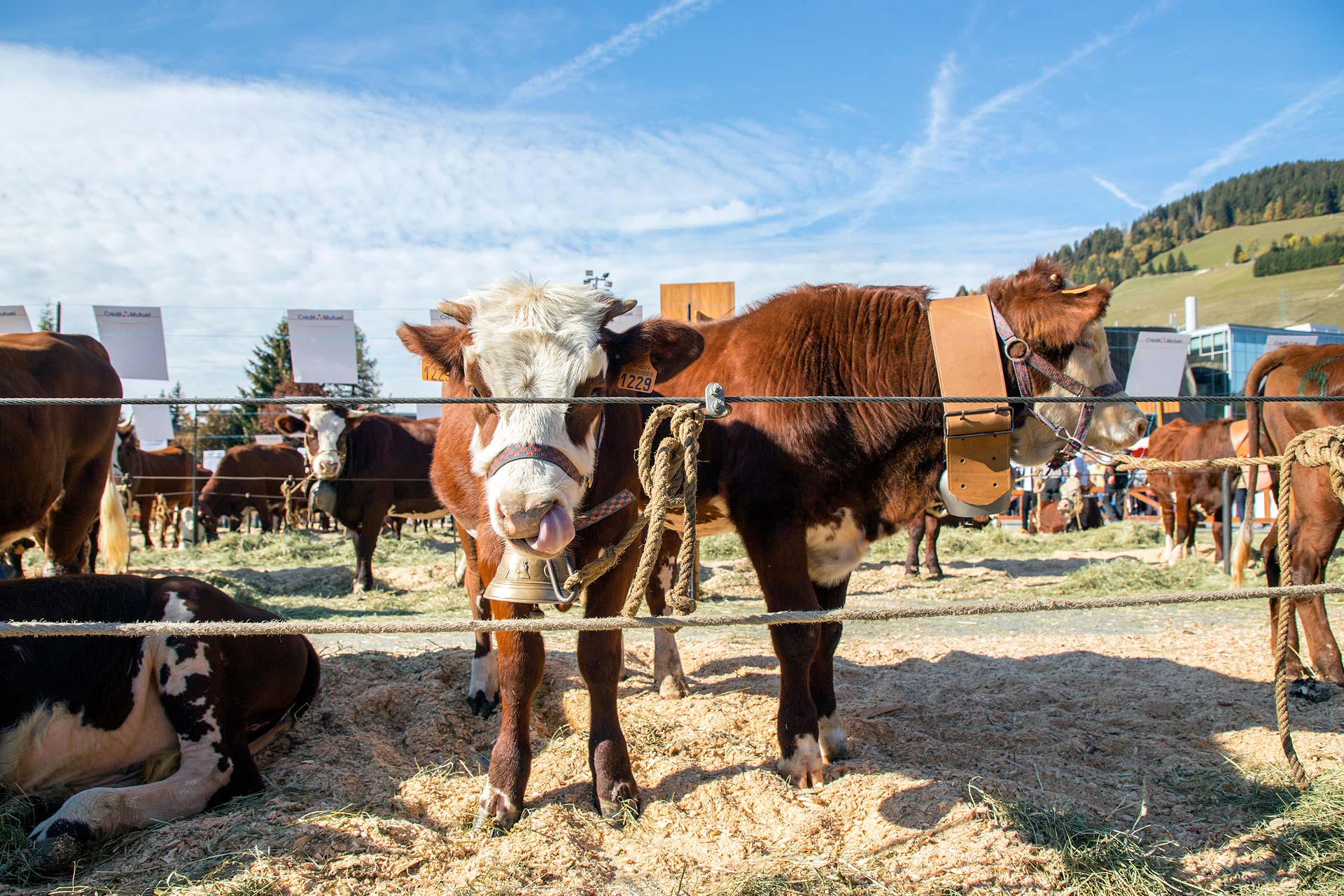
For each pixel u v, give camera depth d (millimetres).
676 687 5098
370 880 2908
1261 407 5953
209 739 3496
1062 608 2498
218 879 2824
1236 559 6078
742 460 4027
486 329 3127
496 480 2920
